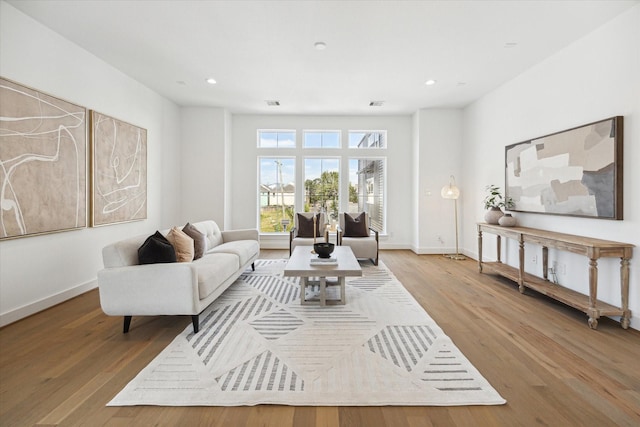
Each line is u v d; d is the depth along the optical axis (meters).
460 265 4.76
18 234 2.63
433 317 2.70
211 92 4.83
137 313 2.31
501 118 4.43
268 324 2.51
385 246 6.14
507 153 4.20
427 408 1.52
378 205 6.26
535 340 2.26
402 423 1.42
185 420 1.44
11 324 2.55
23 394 1.61
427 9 2.64
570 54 3.18
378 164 6.24
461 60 3.63
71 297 3.21
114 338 2.28
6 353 2.05
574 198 3.05
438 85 4.46
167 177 5.24
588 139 2.89
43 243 2.91
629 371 1.84
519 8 2.61
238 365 1.89
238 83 4.43
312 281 3.70
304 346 2.13
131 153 4.21
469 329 2.45
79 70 3.33
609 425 1.40
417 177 5.75
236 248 3.71
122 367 1.88
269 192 6.23
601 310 2.46
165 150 5.16
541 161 3.53
